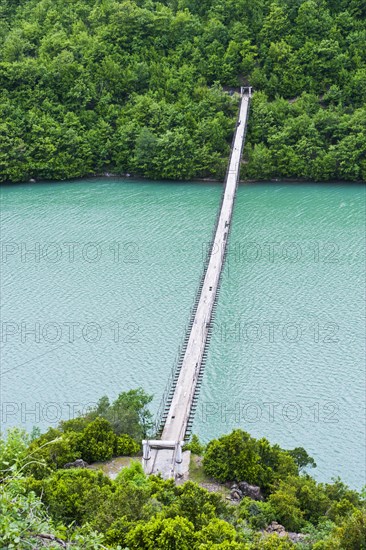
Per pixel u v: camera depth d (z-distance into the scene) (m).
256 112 183.50
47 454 68.75
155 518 51.94
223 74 196.50
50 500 55.34
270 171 174.75
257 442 73.38
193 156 177.12
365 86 189.88
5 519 27.16
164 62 199.00
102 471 65.81
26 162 176.88
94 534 29.48
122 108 190.00
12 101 187.25
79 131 183.75
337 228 146.75
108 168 183.00
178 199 164.12
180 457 69.69
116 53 199.75
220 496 58.94
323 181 176.88
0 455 37.41
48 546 28.20
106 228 146.12
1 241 139.88
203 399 93.69
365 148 175.00
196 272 126.75
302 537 59.56
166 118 184.62
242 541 51.88
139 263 130.25
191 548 49.03
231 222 139.00
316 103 189.62
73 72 192.38
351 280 124.06
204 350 92.44
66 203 162.00
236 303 116.94
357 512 54.69
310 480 71.25
